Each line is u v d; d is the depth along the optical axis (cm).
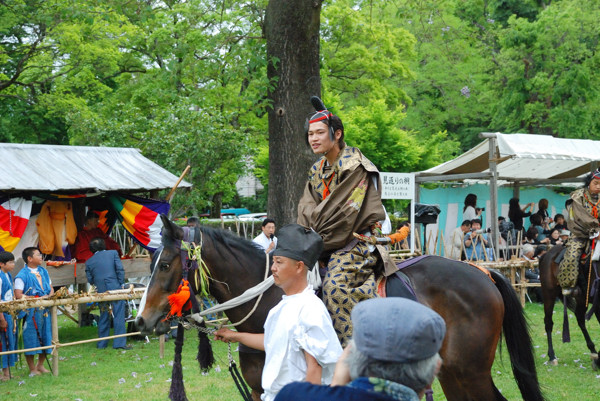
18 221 956
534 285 1261
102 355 902
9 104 2197
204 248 419
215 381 734
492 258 1272
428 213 1315
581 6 2330
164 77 1014
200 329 418
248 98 1002
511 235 1400
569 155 1206
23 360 873
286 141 975
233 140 1538
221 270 420
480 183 1686
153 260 430
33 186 930
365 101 2075
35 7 1666
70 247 1069
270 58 977
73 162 1080
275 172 988
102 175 1059
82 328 1115
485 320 431
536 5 2669
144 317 414
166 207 1089
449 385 440
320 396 184
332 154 410
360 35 1944
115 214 1181
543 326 1053
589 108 2272
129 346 959
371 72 1970
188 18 1090
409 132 2100
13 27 1878
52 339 788
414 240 1220
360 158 404
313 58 980
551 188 1852
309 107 977
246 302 412
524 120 2433
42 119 2238
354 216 393
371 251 410
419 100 2748
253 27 1063
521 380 467
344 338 382
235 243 425
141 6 1020
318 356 276
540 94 2359
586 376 738
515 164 1391
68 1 1077
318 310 285
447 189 1616
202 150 1502
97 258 934
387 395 173
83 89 2059
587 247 754
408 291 422
